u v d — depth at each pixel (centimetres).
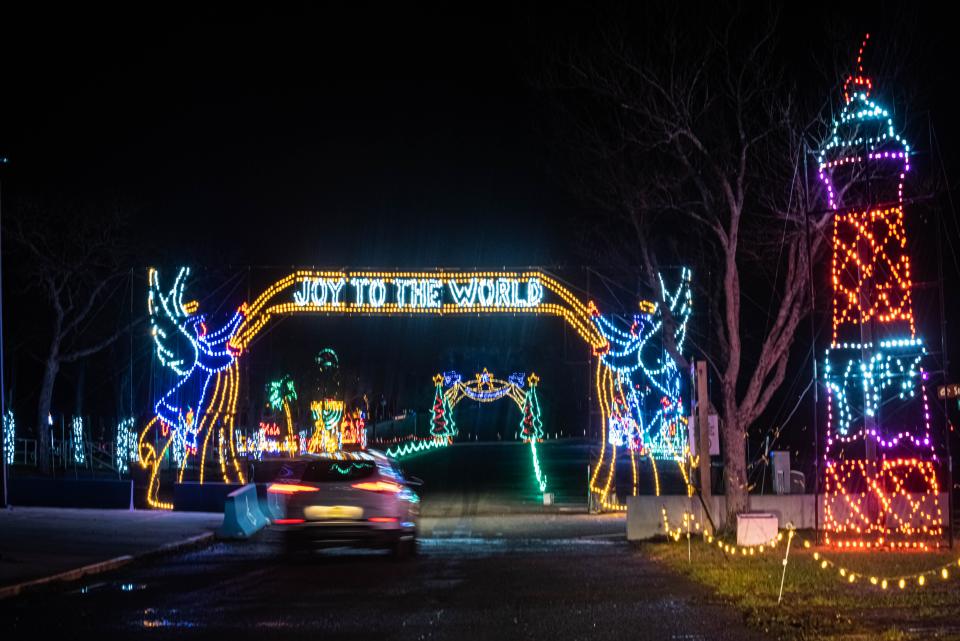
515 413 9912
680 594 1234
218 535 1972
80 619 1098
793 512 2005
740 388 3384
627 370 2914
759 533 1672
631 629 1009
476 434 9131
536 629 1019
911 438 2239
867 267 1883
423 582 1378
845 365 2420
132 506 2612
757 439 3716
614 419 2873
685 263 2317
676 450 2997
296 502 1622
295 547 1750
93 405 5591
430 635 995
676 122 1914
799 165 1944
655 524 1922
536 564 1573
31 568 1444
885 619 1001
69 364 5256
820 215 1908
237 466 3484
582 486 3606
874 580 1224
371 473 1675
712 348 2480
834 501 2014
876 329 1964
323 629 1031
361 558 1672
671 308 2395
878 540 1738
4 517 2236
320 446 5359
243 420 4884
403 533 1636
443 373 7450
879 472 2228
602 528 2253
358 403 6669
